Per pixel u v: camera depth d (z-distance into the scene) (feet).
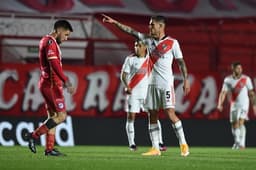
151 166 96.37
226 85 187.83
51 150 119.44
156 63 121.49
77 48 200.23
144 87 161.89
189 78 194.70
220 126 195.52
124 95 190.49
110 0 229.45
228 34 231.50
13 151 137.49
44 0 221.87
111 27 222.07
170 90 121.80
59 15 213.25
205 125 194.70
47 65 115.85
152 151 127.95
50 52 114.21
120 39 216.54
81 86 188.14
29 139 116.67
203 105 195.00
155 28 120.57
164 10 233.35
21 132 183.93
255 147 196.65
